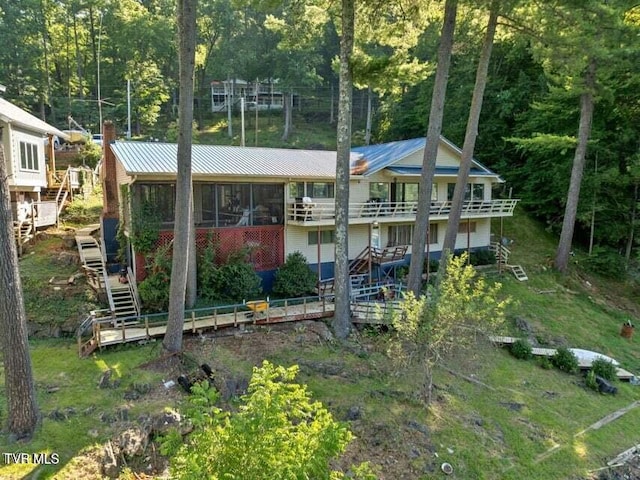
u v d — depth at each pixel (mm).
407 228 24781
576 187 24688
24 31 42625
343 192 16141
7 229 8516
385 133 44188
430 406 12789
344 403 12406
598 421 13492
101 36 50031
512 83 32906
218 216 18547
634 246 28203
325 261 21688
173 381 12016
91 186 28922
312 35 17578
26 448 8703
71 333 14484
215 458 5395
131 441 9531
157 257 16078
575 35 16672
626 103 25641
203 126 55281
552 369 16281
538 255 27391
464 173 18625
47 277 16562
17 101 41562
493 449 11672
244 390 12391
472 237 26906
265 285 19953
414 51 33000
